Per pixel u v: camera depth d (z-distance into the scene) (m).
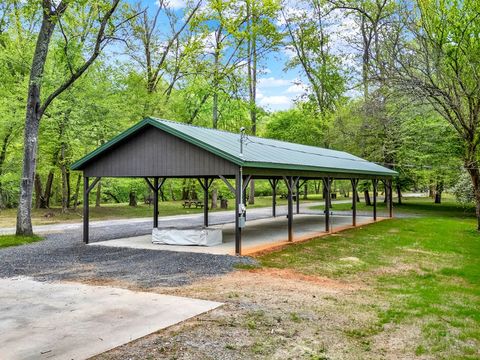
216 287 7.82
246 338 5.11
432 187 38.78
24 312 6.23
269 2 30.08
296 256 11.28
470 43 13.21
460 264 10.62
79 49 16.09
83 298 7.04
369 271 9.62
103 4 14.97
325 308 6.46
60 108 20.72
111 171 13.29
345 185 46.16
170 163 12.20
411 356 4.70
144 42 28.69
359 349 4.87
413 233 16.33
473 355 4.74
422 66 13.20
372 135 26.09
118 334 5.23
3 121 20.50
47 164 23.20
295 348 4.82
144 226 18.95
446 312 6.35
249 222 20.80
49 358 4.50
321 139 35.62
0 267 9.86
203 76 29.16
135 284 8.12
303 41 36.56
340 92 35.34
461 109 14.09
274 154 13.62
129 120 25.33
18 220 14.66
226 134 14.91
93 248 12.54
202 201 34.34
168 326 5.54
